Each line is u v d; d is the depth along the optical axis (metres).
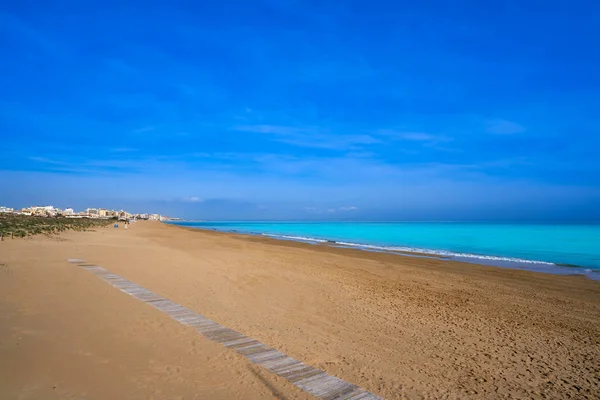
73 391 4.31
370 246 35.84
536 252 30.59
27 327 6.45
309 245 36.03
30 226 41.47
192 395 4.50
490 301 12.04
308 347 6.85
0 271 11.90
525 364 6.72
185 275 13.89
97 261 16.06
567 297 13.12
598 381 6.07
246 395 4.64
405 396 5.15
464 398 5.26
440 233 62.34
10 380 4.45
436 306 11.02
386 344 7.43
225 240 40.56
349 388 5.17
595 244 38.53
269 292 11.84
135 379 4.79
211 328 7.40
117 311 7.99
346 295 11.97
